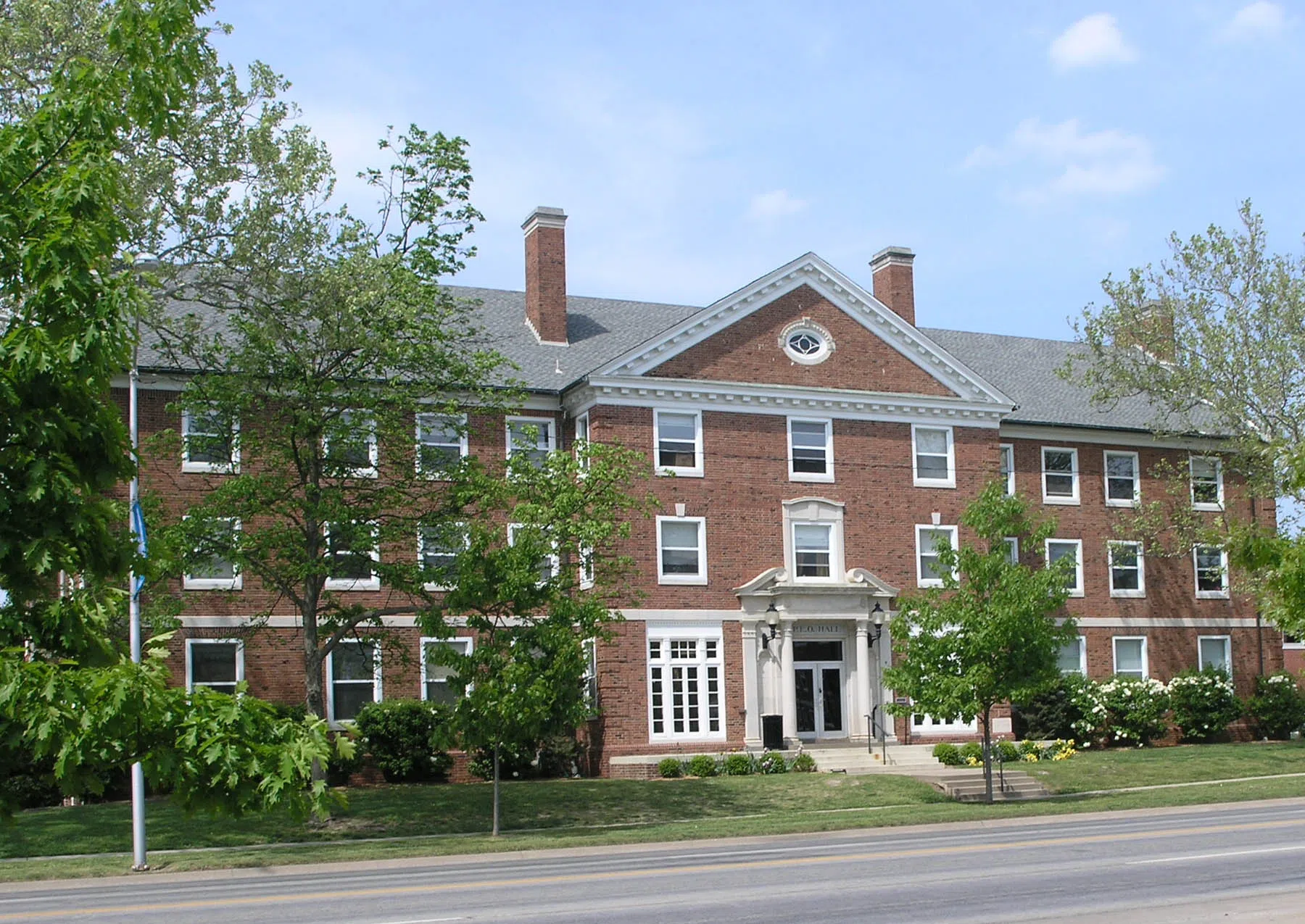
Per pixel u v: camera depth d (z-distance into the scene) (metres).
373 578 35.78
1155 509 42.38
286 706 30.09
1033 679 30.72
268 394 27.30
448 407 28.97
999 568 31.50
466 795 30.77
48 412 5.37
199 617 34.19
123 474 5.76
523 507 27.11
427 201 27.91
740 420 38.69
